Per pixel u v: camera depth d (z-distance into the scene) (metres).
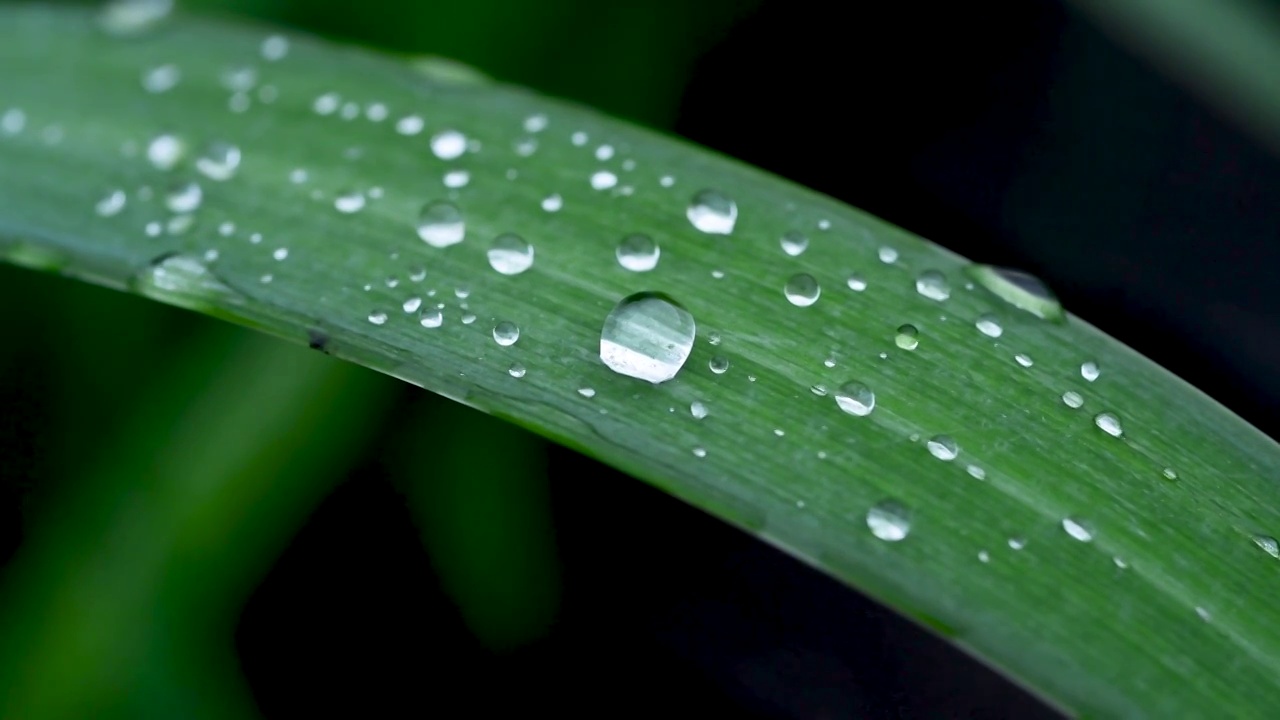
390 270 0.18
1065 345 0.17
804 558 0.17
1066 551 0.17
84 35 0.18
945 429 0.17
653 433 0.17
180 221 0.18
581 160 0.18
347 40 0.20
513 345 0.17
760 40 0.21
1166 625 0.17
